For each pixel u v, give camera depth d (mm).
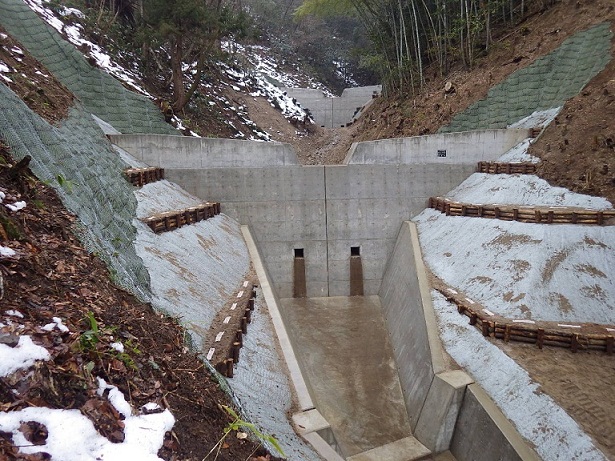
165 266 15664
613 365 13156
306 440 11852
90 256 9250
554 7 32281
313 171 26797
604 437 11055
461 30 33594
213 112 37500
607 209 17750
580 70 26922
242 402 11211
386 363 19828
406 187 27000
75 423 4906
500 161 26281
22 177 9477
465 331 15812
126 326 7594
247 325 15828
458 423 14062
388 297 24375
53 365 5359
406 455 14297
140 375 6527
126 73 32125
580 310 15180
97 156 18719
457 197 25578
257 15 73625
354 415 16750
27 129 12594
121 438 5164
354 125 50344
